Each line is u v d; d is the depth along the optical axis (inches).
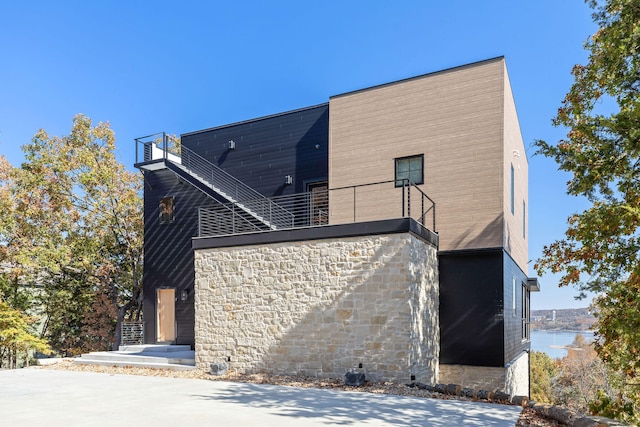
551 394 1461.6
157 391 358.9
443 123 485.4
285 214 589.0
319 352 408.5
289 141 606.9
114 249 917.2
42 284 869.2
